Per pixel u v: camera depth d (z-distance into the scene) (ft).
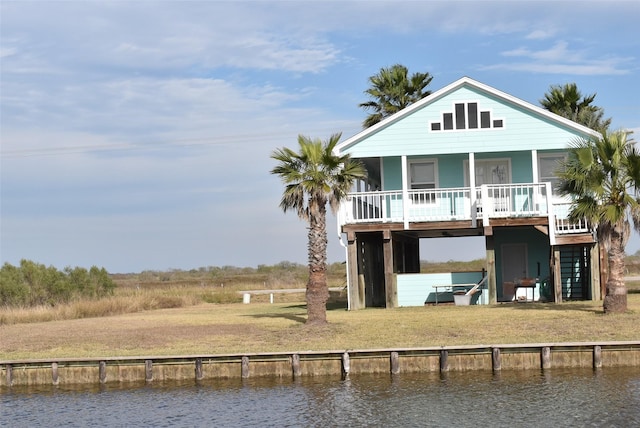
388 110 131.23
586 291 95.91
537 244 101.71
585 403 50.57
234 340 69.36
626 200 71.67
